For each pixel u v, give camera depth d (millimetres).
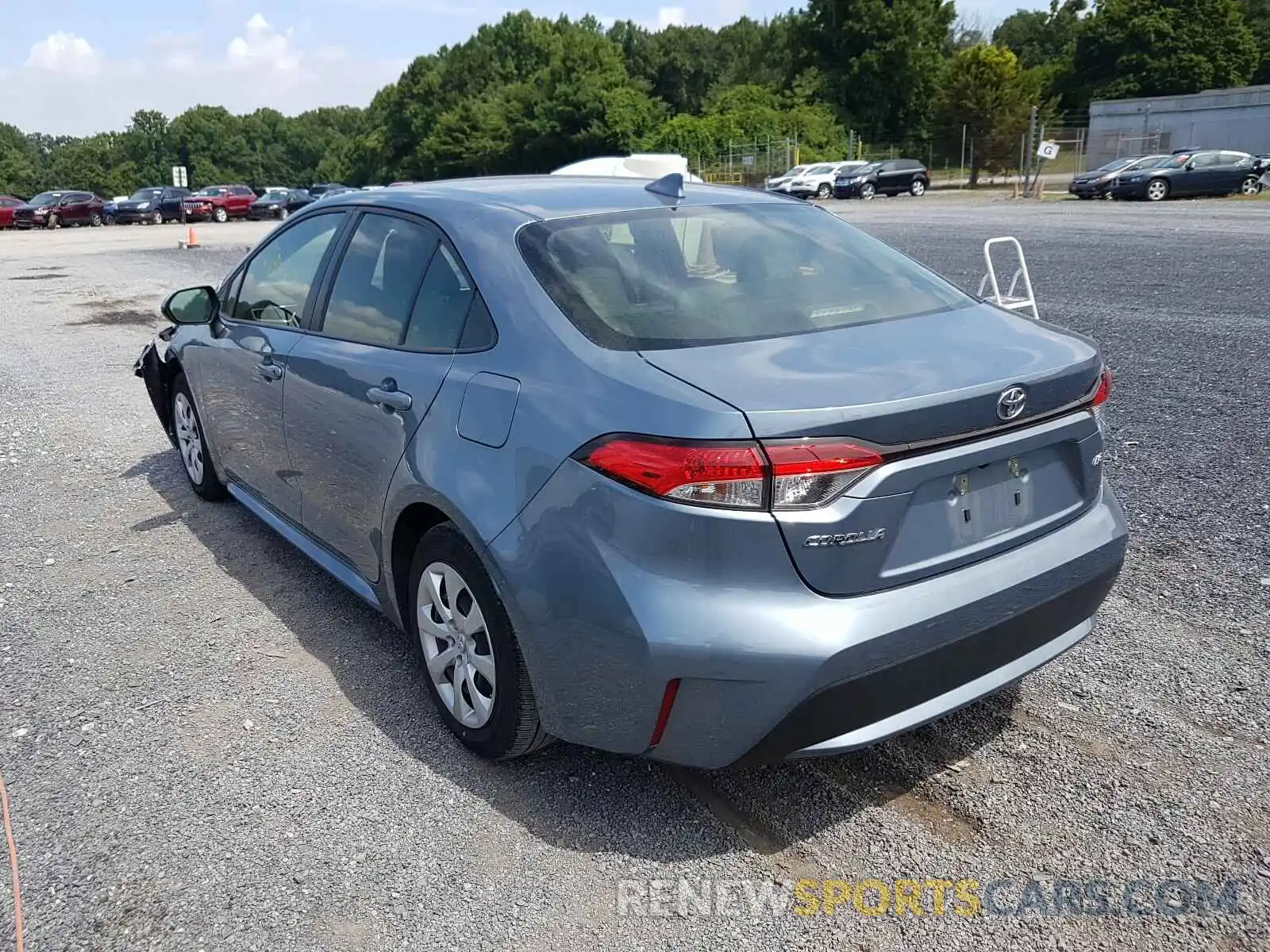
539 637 2631
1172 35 64875
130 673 3695
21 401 8211
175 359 5434
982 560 2625
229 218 44812
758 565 2334
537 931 2428
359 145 95562
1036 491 2771
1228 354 8211
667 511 2359
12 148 129500
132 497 5699
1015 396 2574
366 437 3367
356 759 3135
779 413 2312
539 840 2748
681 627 2354
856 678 2389
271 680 3629
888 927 2422
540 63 86812
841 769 3041
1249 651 3600
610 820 2826
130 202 43375
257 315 4449
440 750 3170
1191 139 44531
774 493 2303
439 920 2465
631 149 66062
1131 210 25672
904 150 59656
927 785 2949
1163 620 3850
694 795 2932
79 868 2670
